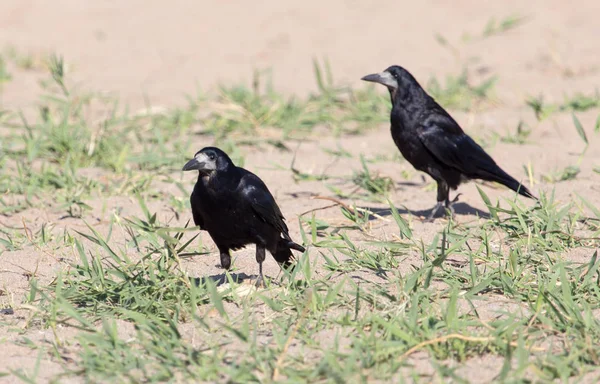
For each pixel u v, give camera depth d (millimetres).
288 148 16031
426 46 24438
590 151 15117
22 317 8484
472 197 12883
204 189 9000
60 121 17391
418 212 12258
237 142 16328
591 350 7152
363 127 17547
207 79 21891
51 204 12781
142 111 18391
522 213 10734
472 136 16062
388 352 7230
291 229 11398
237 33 26750
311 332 7809
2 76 21656
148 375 7105
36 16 29328
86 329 7973
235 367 7102
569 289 8117
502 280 8727
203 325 8039
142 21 28578
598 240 10336
